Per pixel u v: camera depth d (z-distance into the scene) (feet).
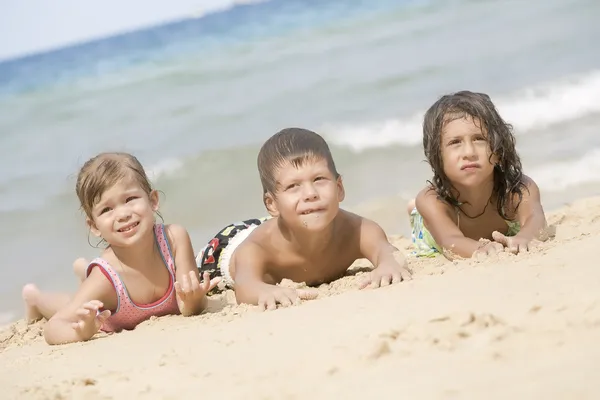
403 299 13.89
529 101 37.35
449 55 46.39
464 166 18.66
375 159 33.86
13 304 24.36
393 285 15.65
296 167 17.49
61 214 32.94
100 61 63.10
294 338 12.62
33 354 15.53
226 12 68.85
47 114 51.03
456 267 16.63
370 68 46.96
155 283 17.89
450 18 54.39
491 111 18.76
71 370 13.28
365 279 16.72
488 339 10.30
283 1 65.16
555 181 28.14
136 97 51.03
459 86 41.11
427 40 50.42
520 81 40.01
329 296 16.28
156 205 18.21
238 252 18.93
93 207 17.35
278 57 53.93
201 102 46.68
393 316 12.72
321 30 59.31
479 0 57.41
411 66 45.96
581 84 38.01
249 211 30.63
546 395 8.39
